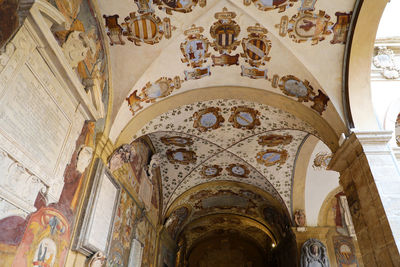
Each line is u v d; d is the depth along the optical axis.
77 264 4.82
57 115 4.32
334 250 10.91
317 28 5.95
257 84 7.37
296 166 10.73
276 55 6.55
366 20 5.67
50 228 4.15
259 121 8.73
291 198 11.41
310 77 6.46
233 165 11.21
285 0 5.56
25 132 3.59
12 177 3.35
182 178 11.62
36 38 3.73
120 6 5.57
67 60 4.50
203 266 20.03
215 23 6.08
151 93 7.00
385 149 5.47
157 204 11.38
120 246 7.25
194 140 9.73
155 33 6.05
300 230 10.96
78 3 5.00
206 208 15.25
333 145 6.34
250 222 16.34
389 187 5.04
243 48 6.61
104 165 5.74
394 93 6.63
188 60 6.73
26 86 3.62
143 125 7.26
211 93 7.59
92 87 5.47
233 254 20.27
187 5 5.66
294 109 7.24
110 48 6.22
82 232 4.86
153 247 10.65
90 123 5.51
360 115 5.96
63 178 4.44
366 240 5.30
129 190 8.07
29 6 3.50
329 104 6.39
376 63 7.04
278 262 15.10
